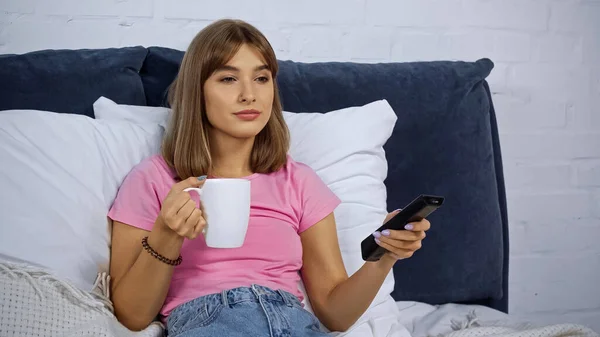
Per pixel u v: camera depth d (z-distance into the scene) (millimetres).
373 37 2162
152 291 1330
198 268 1418
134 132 1580
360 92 1886
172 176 1497
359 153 1726
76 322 1243
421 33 2197
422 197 1193
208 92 1472
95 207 1423
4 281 1223
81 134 1491
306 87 1865
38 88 1686
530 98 2289
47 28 1938
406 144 1889
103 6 1974
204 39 1483
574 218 2330
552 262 2320
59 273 1322
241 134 1467
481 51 2246
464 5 2227
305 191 1566
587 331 1538
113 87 1742
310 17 2117
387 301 1633
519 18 2270
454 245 1891
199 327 1291
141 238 1419
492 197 1945
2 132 1399
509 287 2295
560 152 2316
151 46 1884
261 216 1494
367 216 1678
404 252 1297
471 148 1933
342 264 1545
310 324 1362
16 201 1339
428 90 1927
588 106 2332
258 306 1332
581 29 2318
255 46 1481
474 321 1696
